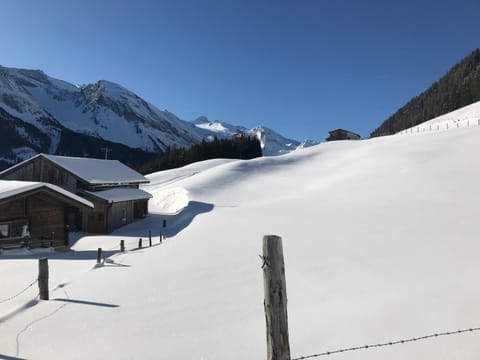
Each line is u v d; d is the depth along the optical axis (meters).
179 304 6.95
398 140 53.22
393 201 18.50
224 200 37.41
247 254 11.20
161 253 13.16
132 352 5.03
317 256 9.89
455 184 20.33
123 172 39.56
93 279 9.73
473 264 7.51
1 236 18.31
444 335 4.61
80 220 29.98
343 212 17.50
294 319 5.67
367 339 4.76
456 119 76.69
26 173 32.97
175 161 98.62
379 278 7.36
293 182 42.38
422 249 9.28
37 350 5.29
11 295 9.52
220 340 5.20
